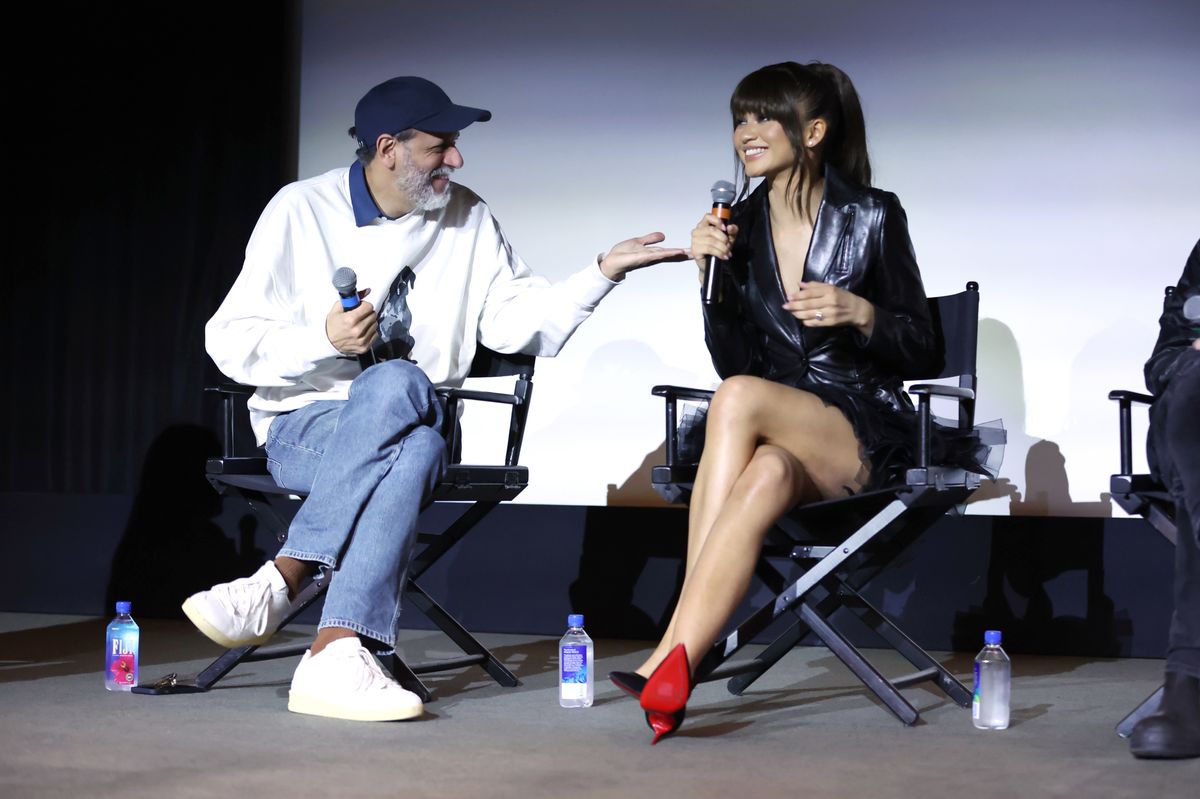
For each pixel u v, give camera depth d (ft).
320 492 8.27
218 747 7.03
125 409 13.82
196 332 13.67
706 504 8.01
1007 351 12.41
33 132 13.94
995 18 12.54
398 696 7.88
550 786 6.20
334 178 9.91
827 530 9.09
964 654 11.77
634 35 13.25
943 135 12.62
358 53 13.76
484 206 10.27
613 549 12.71
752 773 6.55
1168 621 11.53
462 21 13.57
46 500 13.96
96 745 7.06
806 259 9.33
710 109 13.08
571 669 8.61
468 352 10.01
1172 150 12.19
